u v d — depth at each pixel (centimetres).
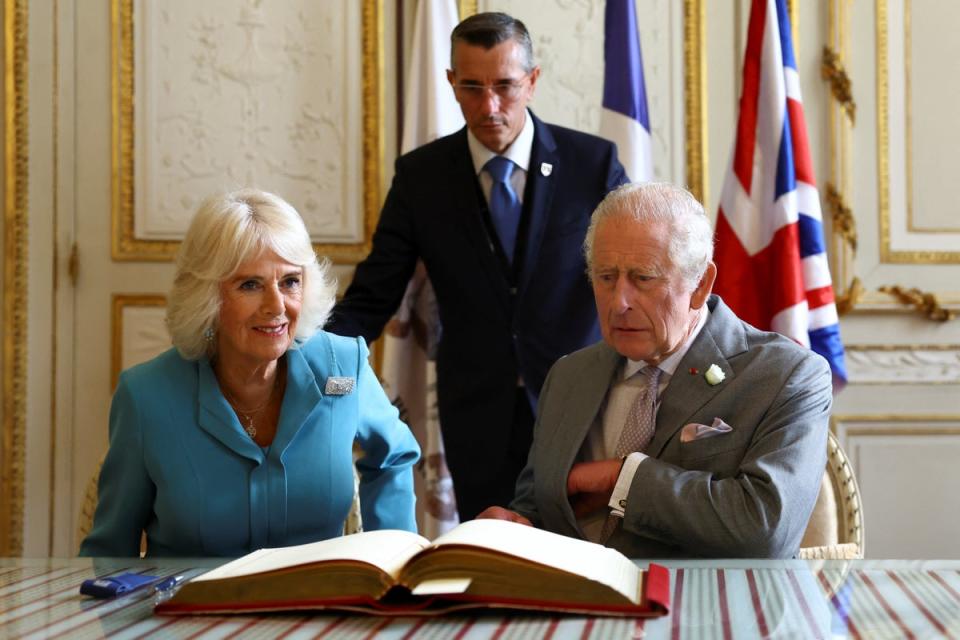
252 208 175
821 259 322
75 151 353
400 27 357
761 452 168
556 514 178
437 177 289
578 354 195
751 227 318
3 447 349
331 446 179
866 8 363
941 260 364
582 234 283
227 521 173
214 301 173
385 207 298
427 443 327
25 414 351
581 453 186
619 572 117
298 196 357
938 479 363
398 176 296
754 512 159
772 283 313
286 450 176
